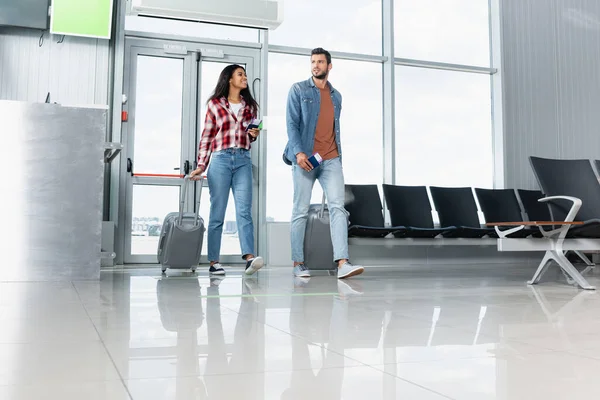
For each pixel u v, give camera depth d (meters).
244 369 1.05
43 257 3.11
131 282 3.13
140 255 5.25
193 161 5.46
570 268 3.04
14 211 3.07
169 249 3.96
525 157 6.64
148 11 5.26
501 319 1.76
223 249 5.52
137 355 1.17
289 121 3.64
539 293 2.67
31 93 5.00
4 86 4.93
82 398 0.85
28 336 1.38
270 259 5.44
